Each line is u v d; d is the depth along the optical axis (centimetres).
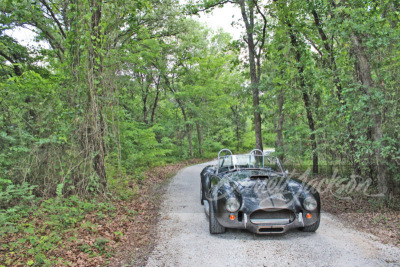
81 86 588
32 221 439
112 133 714
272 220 377
